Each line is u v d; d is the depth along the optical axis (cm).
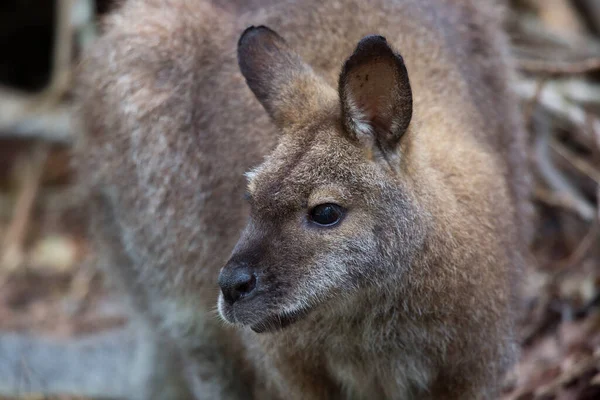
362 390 966
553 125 1395
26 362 1288
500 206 948
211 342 1123
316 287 834
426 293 872
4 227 1767
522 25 1554
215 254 1058
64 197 1766
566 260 1262
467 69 1079
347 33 1033
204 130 1062
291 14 1066
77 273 1611
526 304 1184
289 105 876
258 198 841
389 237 845
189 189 1070
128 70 1100
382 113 835
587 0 1628
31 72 1998
